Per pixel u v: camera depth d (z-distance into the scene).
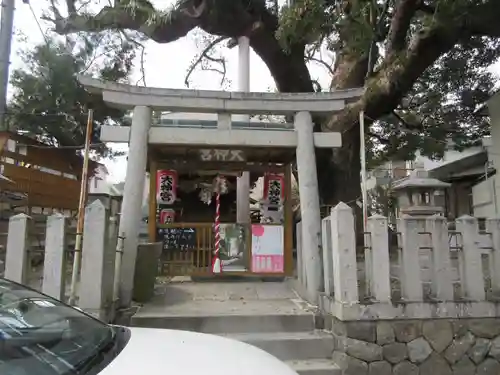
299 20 7.58
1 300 2.79
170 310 5.92
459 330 5.12
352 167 12.09
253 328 5.56
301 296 6.85
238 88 11.05
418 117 14.70
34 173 10.28
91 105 11.18
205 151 8.28
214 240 8.35
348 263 5.07
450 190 17.91
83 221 5.40
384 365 4.93
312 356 5.17
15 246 5.01
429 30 9.38
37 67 10.92
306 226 6.58
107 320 5.21
